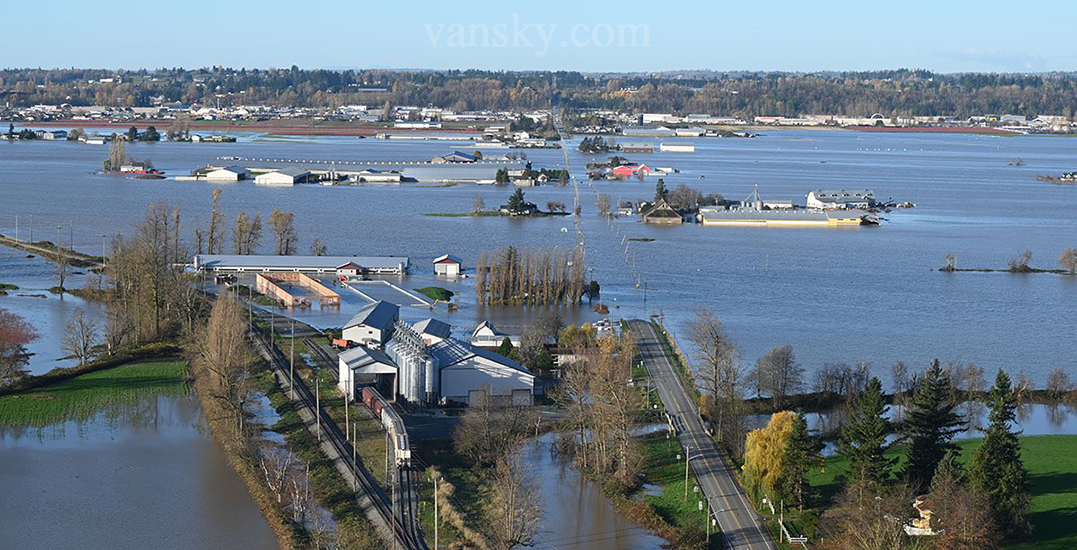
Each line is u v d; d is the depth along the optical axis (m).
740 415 142.25
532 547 112.56
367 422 148.00
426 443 139.25
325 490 124.62
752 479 122.88
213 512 122.00
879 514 107.44
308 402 156.00
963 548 103.06
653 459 136.25
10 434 144.75
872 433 119.94
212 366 152.25
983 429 137.25
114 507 123.00
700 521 118.31
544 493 126.56
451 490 123.12
